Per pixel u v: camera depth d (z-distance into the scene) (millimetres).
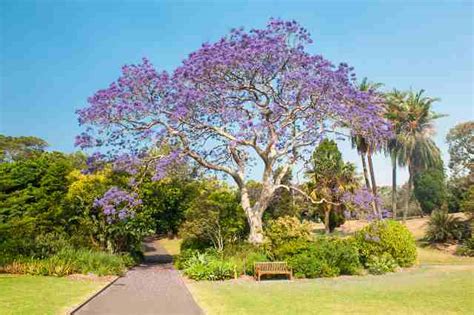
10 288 14688
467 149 59250
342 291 15438
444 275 20531
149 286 17281
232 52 23516
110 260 21281
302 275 20156
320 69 23625
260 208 25734
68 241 23609
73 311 11461
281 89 24516
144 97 24891
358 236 24375
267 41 23672
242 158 27156
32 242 21109
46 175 25938
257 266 19922
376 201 26109
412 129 46438
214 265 20031
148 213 27844
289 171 30797
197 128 25203
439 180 60156
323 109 24188
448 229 38219
